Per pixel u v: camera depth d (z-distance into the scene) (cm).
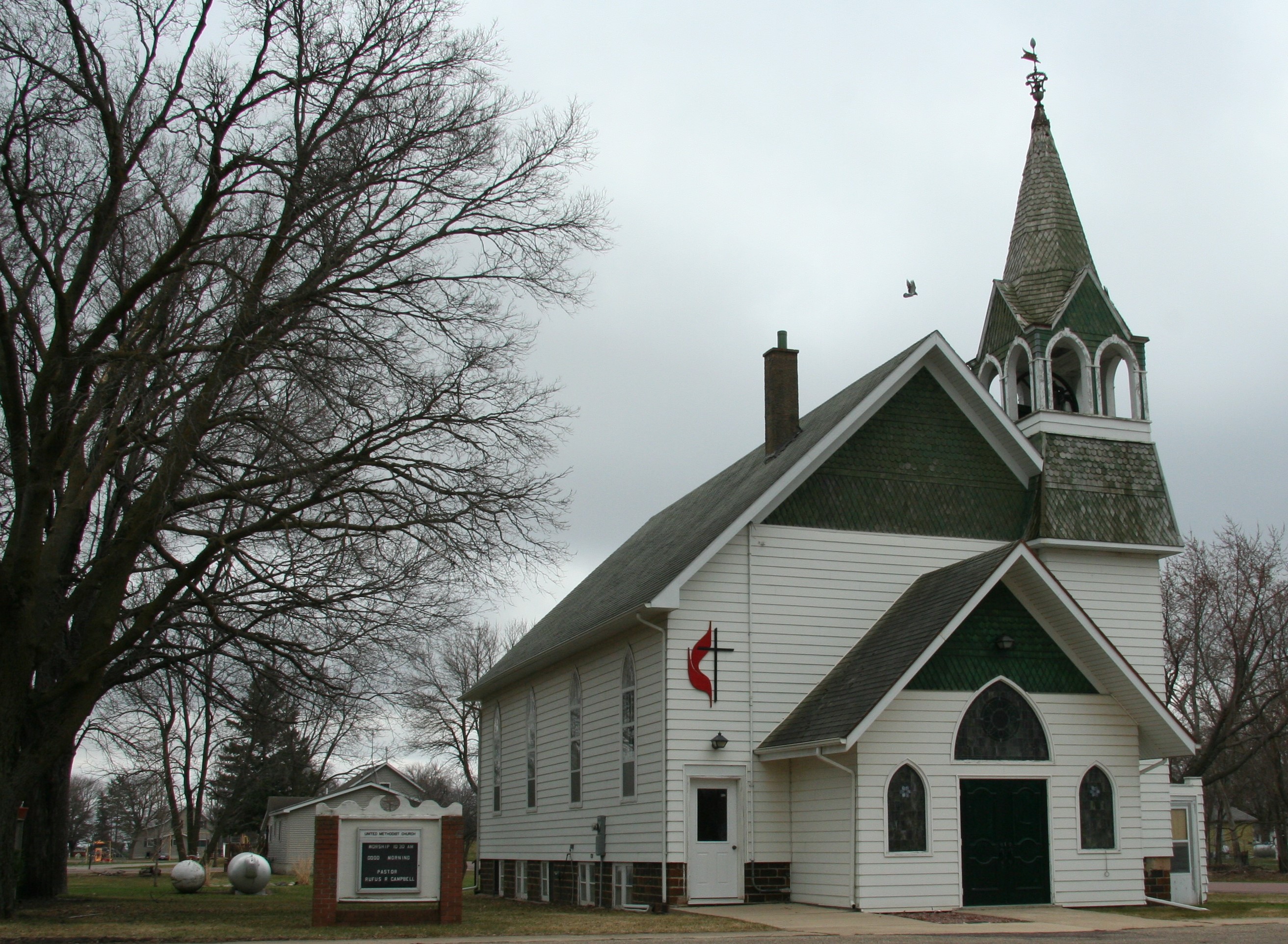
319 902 1873
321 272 2039
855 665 2456
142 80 2083
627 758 2638
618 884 2625
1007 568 2270
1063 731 2344
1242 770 6512
